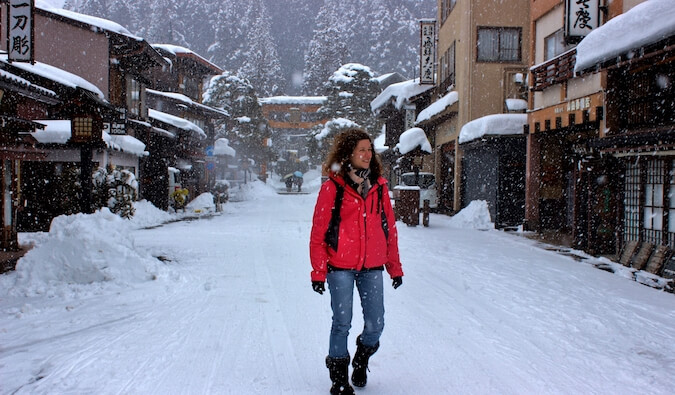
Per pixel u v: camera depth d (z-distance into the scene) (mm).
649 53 8016
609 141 9398
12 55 12742
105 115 10258
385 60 91625
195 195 33438
